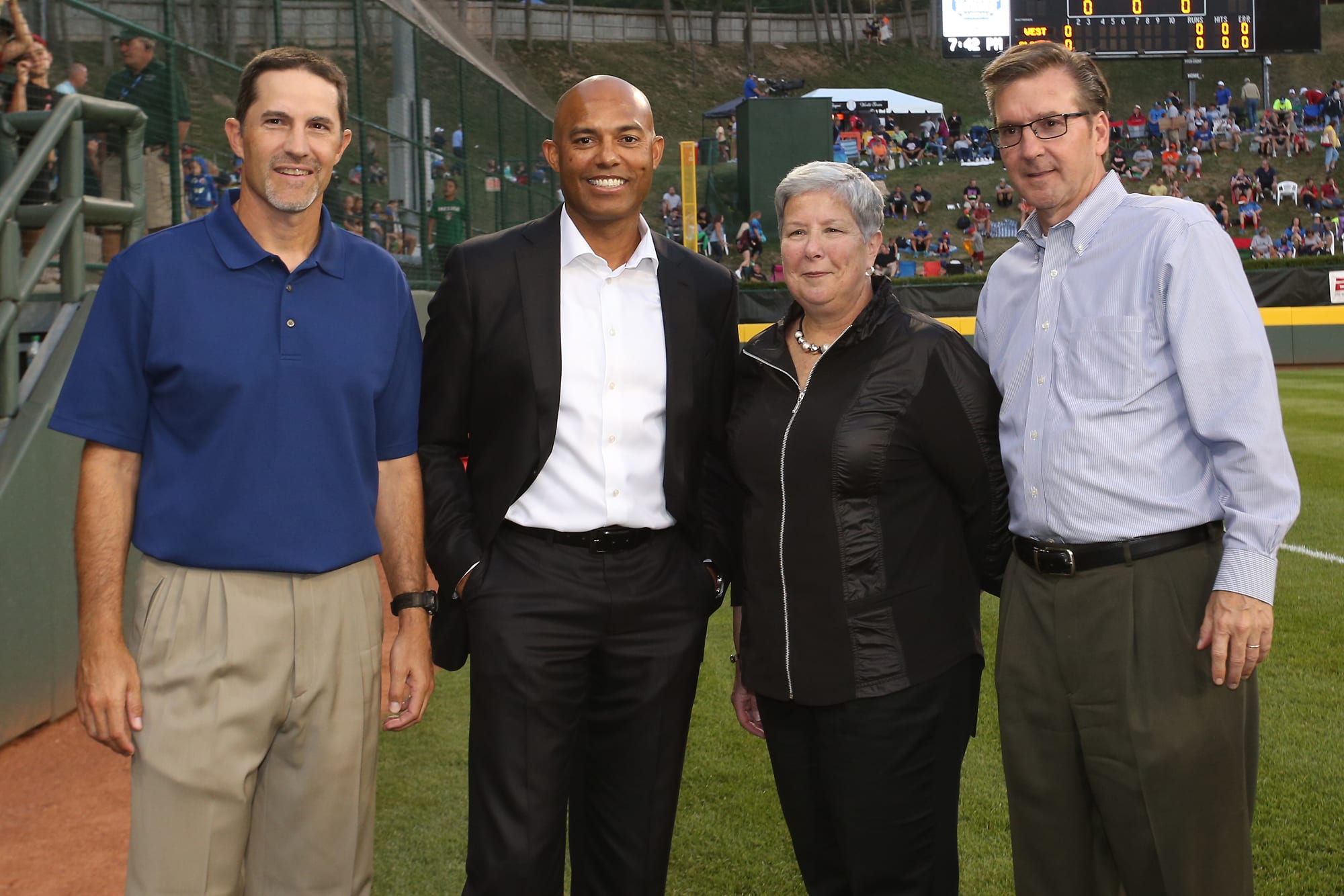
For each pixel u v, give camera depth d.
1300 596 5.41
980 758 3.57
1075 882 2.15
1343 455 9.60
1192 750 1.96
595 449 2.23
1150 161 33.78
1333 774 3.38
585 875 2.38
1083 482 2.01
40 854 3.00
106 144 4.89
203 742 1.87
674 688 2.29
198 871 1.87
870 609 2.13
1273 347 18.02
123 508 1.92
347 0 8.89
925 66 55.38
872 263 2.22
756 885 2.81
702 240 27.12
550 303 2.24
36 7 4.74
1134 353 1.99
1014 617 2.14
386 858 2.94
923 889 2.16
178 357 1.86
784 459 2.18
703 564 2.40
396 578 2.19
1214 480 2.01
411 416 2.18
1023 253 2.21
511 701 2.16
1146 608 1.97
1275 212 31.72
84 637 1.87
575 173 2.19
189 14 6.25
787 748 2.26
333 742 2.00
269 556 1.90
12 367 3.83
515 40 51.00
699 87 51.38
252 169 1.92
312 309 1.95
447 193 11.40
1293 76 50.75
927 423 2.15
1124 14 29.80
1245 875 2.01
